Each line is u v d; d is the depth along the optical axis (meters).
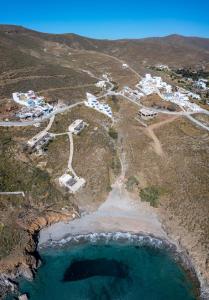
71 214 118.12
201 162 129.50
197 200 116.50
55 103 165.88
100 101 180.12
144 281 98.69
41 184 123.44
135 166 139.00
